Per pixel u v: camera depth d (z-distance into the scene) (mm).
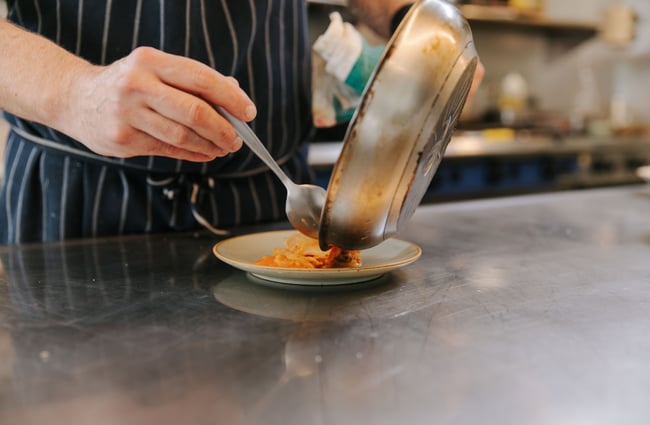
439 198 2295
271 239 708
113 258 684
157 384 371
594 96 3242
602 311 507
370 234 522
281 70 871
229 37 803
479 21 2691
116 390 363
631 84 3244
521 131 2764
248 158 856
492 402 349
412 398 354
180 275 614
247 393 359
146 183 831
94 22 760
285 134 902
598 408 343
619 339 445
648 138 2871
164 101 515
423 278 605
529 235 810
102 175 812
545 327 469
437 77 480
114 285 578
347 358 410
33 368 393
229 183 879
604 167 2730
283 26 869
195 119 519
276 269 544
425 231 833
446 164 2309
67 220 810
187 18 765
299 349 425
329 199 495
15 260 671
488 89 3006
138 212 828
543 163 2557
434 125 491
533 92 3137
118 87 521
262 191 911
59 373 385
